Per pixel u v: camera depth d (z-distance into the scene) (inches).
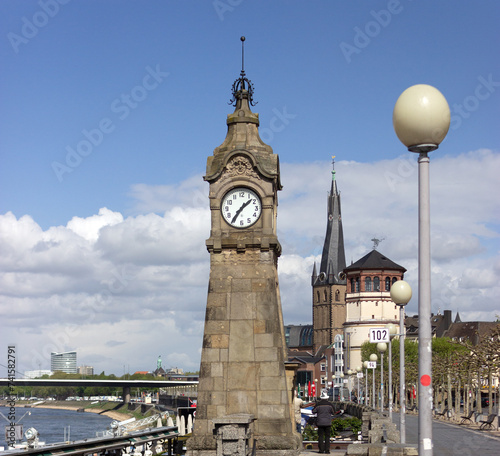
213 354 1226.6
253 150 1268.5
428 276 542.6
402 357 1354.6
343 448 1700.3
